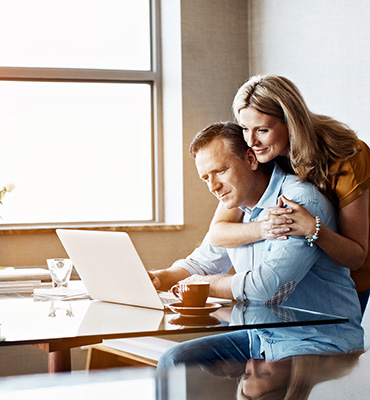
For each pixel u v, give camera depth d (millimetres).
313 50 3150
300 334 1050
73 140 3752
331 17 3008
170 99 3719
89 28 3771
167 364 845
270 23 3510
